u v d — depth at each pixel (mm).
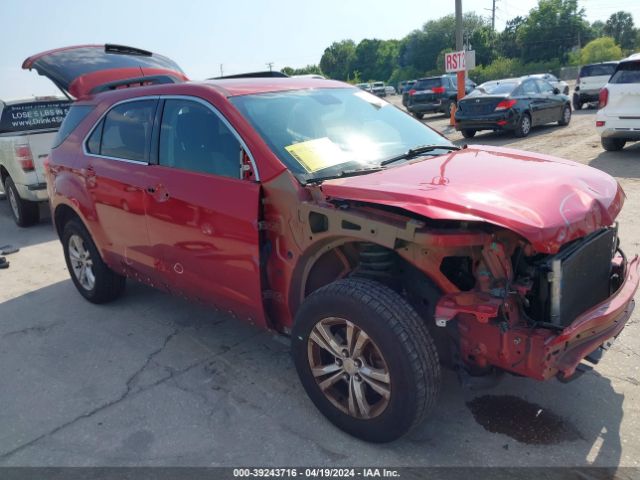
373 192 2906
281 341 4332
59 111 9828
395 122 4250
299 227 3150
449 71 18594
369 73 113750
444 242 2600
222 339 4477
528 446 3000
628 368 3666
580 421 3180
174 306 5215
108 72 5445
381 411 2898
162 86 4188
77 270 5410
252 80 4176
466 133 15250
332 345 3043
